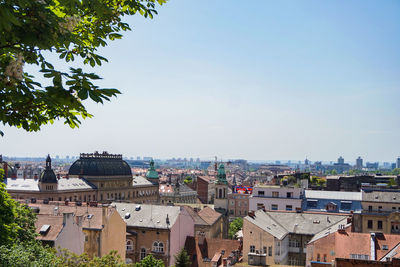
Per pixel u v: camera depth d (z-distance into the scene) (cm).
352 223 9250
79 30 1859
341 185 18962
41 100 1330
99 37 1919
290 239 9744
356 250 7219
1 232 4281
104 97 1377
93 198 17400
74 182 16812
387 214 10138
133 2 1920
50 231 6912
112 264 5756
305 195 12775
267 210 11488
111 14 1798
